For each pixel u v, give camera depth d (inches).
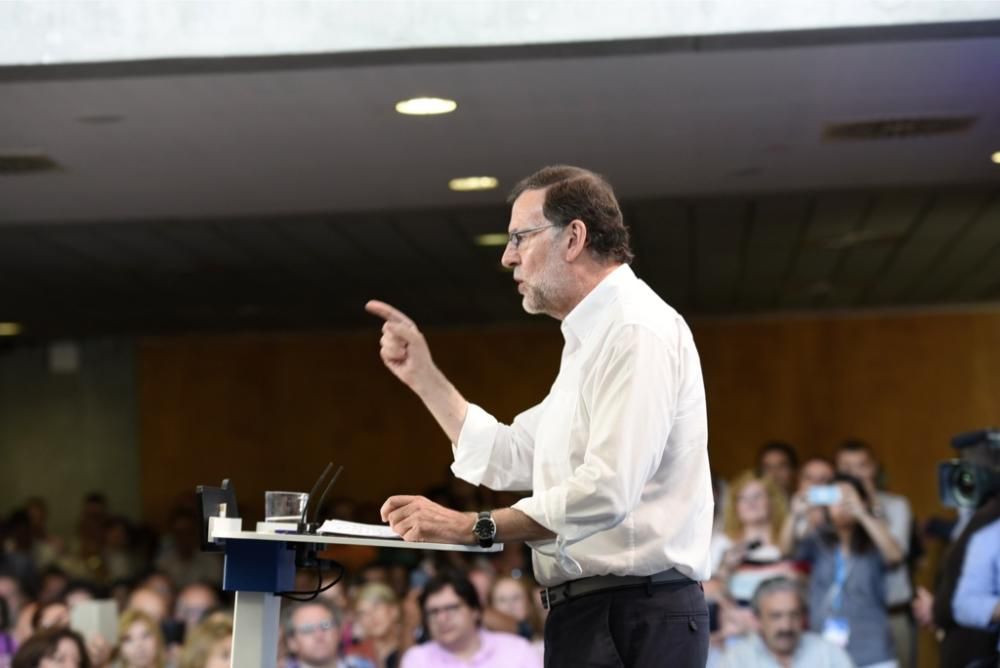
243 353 1019.3
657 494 187.8
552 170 197.9
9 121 414.6
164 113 408.8
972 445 352.2
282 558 190.9
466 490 829.2
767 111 426.0
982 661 341.1
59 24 341.4
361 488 1007.6
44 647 378.3
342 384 1014.4
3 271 697.0
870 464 549.6
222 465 1010.1
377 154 471.5
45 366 1007.6
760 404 975.0
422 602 414.6
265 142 449.4
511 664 410.6
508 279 783.1
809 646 414.6
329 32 336.2
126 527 836.0
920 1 326.3
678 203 571.2
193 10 338.6
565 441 191.3
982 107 426.0
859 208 595.5
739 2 330.3
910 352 962.1
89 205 549.0
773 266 765.3
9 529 781.3
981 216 618.8
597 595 189.5
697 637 190.1
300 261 695.1
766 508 473.7
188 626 500.7
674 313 192.4
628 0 332.2
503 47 338.0
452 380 999.6
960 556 345.4
